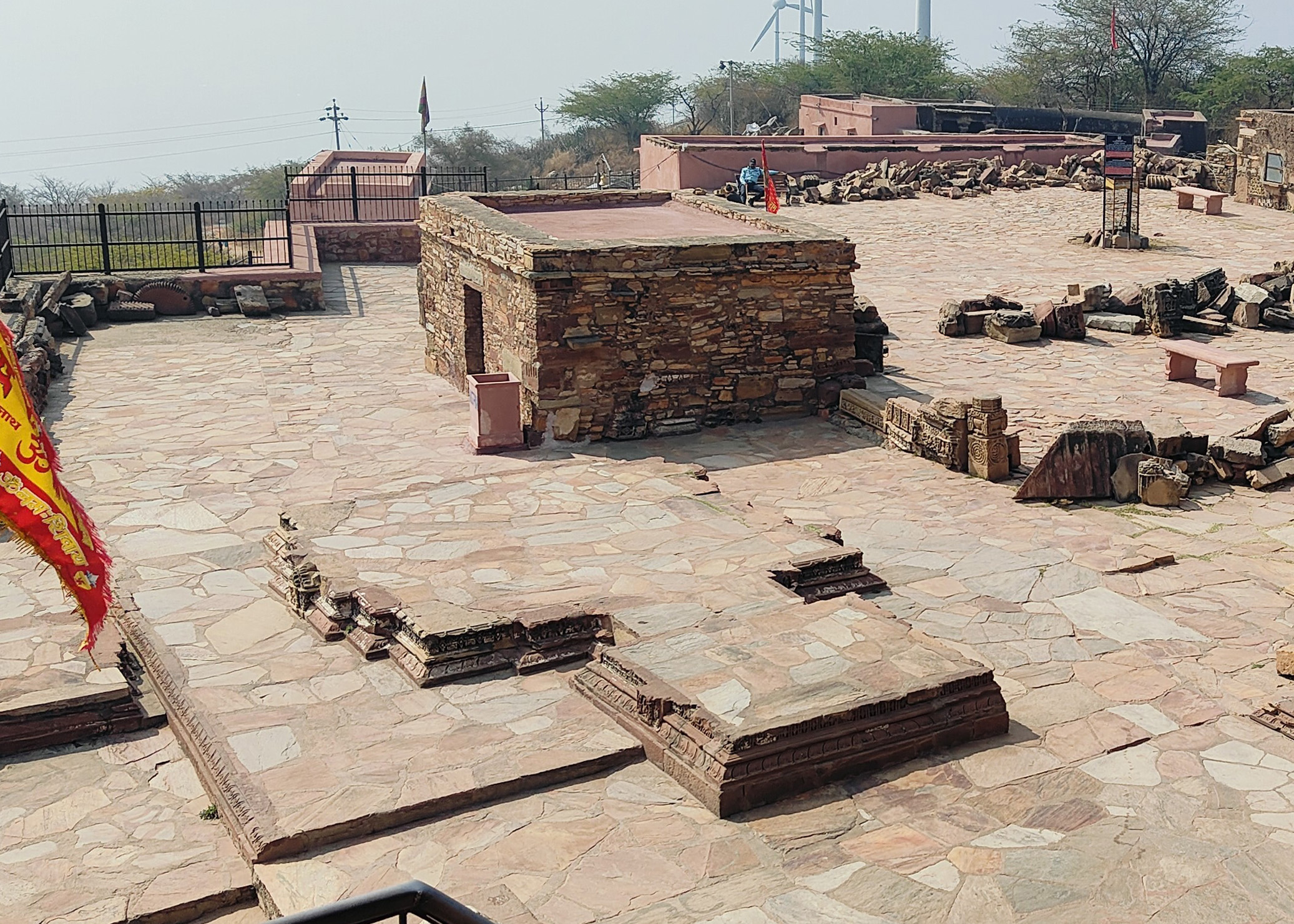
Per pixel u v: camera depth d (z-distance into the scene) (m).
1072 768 8.00
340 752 8.03
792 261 16.28
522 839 7.20
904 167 37.44
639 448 15.70
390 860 7.02
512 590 10.03
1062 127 49.25
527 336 15.49
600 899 6.64
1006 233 30.94
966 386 17.81
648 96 77.06
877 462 14.97
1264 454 13.90
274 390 18.69
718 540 11.23
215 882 7.06
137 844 7.53
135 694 9.42
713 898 6.64
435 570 10.49
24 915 6.79
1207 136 53.12
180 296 23.94
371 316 24.02
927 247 29.27
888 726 7.99
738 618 9.39
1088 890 6.71
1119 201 29.12
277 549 11.66
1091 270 26.52
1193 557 11.74
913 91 71.06
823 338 16.73
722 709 7.87
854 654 8.62
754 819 7.41
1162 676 9.30
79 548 4.66
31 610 10.57
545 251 15.01
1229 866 6.93
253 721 8.46
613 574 10.38
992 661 9.58
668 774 7.86
